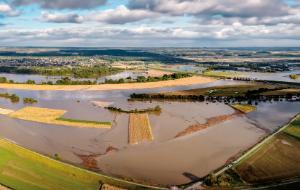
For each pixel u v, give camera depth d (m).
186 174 115.06
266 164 121.50
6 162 116.81
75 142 148.62
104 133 161.88
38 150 137.88
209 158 129.75
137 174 115.00
